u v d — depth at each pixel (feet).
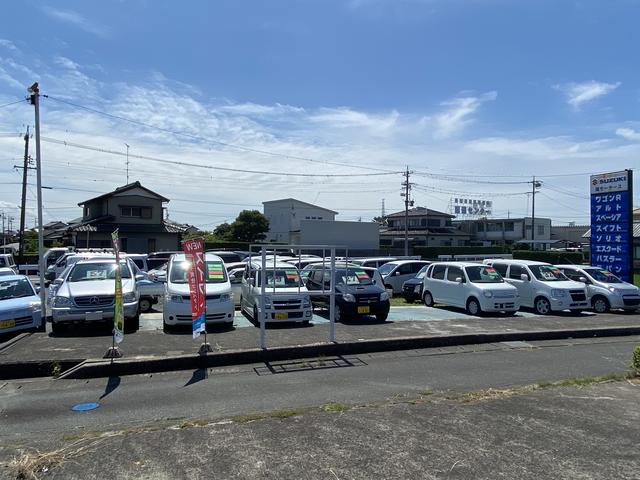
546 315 46.29
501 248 172.45
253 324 39.24
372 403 18.71
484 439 14.74
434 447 14.12
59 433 16.22
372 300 40.09
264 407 18.85
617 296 47.75
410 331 35.01
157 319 42.52
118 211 138.92
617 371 25.00
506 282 47.70
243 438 14.85
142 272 50.52
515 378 23.50
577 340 35.27
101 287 35.81
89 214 150.10
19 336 33.50
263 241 181.47
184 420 17.13
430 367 26.07
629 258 55.31
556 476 12.26
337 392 21.01
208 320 36.06
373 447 14.14
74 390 21.99
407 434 15.16
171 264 39.14
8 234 231.71
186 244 27.89
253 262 44.34
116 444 14.49
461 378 23.52
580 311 48.93
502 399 19.04
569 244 232.53
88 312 34.22
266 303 37.04
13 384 23.48
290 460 13.26
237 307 50.39
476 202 247.09
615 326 38.75
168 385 22.71
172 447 14.21
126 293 35.88
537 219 232.94
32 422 17.49
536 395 19.61
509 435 15.06
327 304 43.06
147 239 139.44
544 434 15.15
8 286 37.11
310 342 30.40
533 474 12.37
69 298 34.22
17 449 14.66
